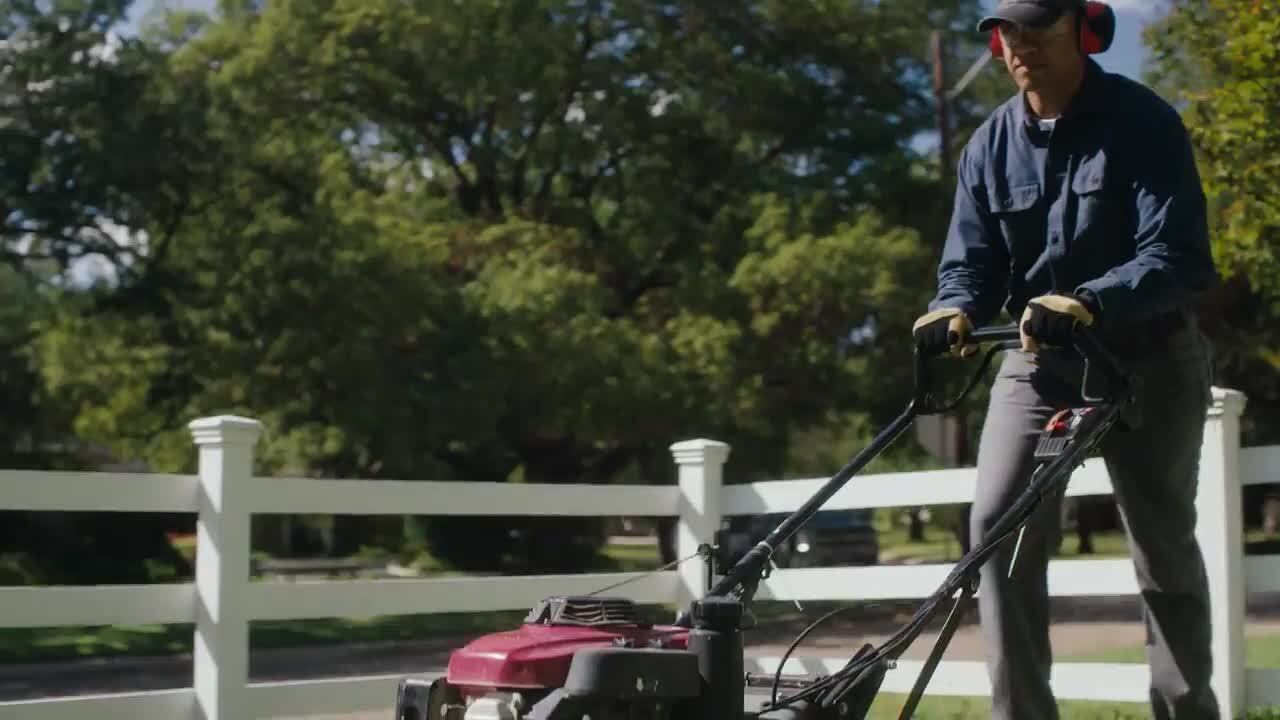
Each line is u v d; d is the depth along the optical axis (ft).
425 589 22.70
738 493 25.63
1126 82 14.89
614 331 71.15
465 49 77.15
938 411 14.69
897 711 26.71
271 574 95.76
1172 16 46.24
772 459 76.38
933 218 80.23
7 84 67.56
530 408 71.31
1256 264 41.14
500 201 86.89
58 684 48.75
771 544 13.19
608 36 83.41
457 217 84.17
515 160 85.25
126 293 71.56
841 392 72.54
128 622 20.17
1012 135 15.35
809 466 113.80
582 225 82.74
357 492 22.04
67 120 67.77
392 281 67.62
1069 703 26.86
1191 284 14.19
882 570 23.57
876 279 69.56
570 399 70.44
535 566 90.63
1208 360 15.25
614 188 84.79
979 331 14.16
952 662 22.90
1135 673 21.33
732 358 70.85
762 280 71.10
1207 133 40.52
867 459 14.06
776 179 81.61
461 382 67.05
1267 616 61.11
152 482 20.40
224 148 73.00
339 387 66.90
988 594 15.10
